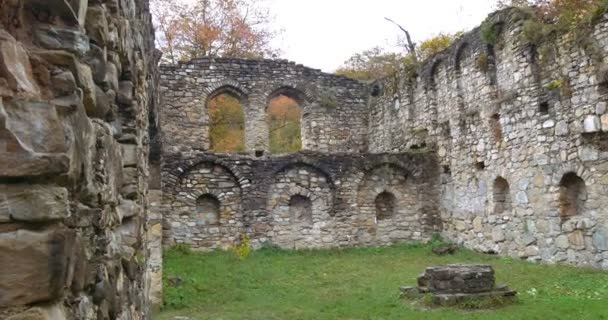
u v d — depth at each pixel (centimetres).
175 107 2122
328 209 1877
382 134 2283
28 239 199
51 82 227
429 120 1992
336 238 1867
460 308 954
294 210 1859
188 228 1733
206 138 2148
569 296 1020
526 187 1516
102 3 318
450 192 1878
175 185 1733
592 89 1315
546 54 1449
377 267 1495
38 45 227
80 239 239
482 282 1001
